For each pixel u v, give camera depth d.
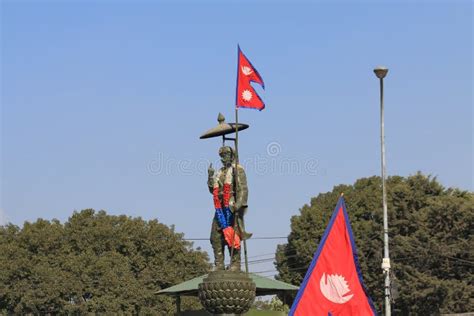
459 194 102.75
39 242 94.06
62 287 90.88
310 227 106.38
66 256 93.94
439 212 93.25
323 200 108.44
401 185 99.31
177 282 97.69
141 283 95.31
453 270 92.00
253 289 31.72
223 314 31.23
